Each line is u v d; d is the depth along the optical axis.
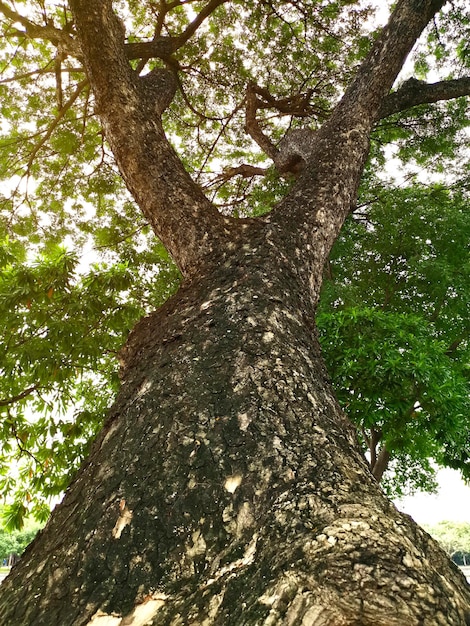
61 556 1.11
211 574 0.96
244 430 1.33
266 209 7.23
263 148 5.60
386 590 0.78
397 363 3.50
